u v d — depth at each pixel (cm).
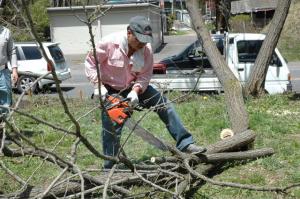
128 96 583
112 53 587
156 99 618
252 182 619
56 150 795
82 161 722
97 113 973
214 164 643
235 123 773
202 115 1005
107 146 595
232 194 586
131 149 764
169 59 1568
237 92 833
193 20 1119
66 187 496
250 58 1527
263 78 1282
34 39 385
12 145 712
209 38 1062
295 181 620
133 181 549
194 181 602
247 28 3055
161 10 1362
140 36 571
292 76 2452
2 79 825
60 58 2072
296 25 3847
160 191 534
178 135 620
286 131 865
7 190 606
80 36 3731
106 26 3706
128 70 596
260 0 4247
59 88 398
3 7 476
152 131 887
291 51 3519
